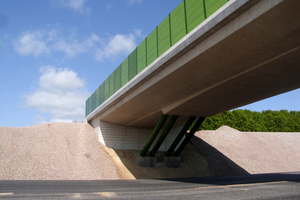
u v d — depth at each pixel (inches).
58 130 1219.2
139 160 1106.7
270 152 1529.3
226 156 1316.4
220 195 325.7
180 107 884.6
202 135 1534.2
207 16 547.8
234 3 450.9
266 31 458.6
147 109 994.1
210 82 694.5
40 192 385.1
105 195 340.8
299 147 1692.9
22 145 981.8
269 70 604.1
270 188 403.2
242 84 694.5
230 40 495.5
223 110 955.3
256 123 2753.4
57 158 964.6
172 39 678.5
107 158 1093.8
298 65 578.6
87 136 1240.2
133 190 410.3
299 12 402.6
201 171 1144.2
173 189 420.8
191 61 591.2
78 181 685.9
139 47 879.1
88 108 1621.6
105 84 1246.3
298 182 519.5
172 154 1240.8
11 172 791.1
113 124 1295.5
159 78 711.7
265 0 412.2
